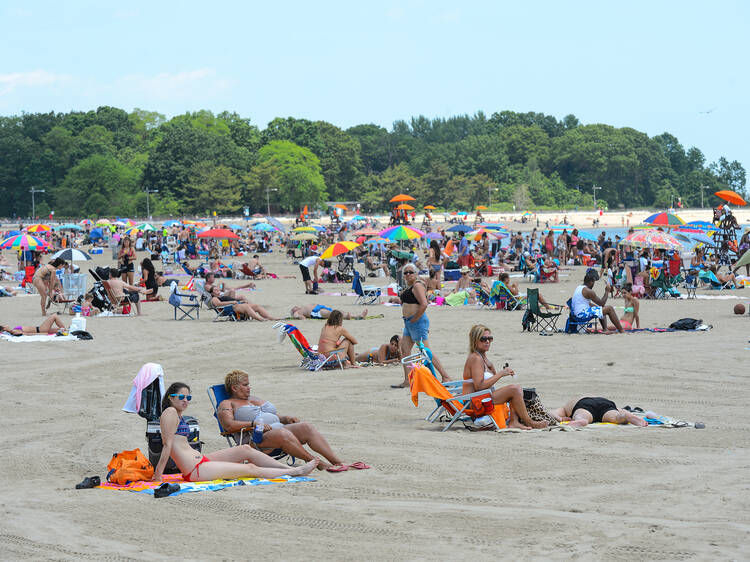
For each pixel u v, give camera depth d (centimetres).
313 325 2753
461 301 3344
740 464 992
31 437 1289
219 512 860
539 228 16012
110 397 1625
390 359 1959
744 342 2072
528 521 789
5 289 3956
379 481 973
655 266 3409
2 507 910
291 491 939
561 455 1064
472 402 1247
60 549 757
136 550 748
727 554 678
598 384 1585
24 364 2038
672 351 1953
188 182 19950
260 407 1098
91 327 2784
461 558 695
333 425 1319
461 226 6100
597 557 682
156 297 3731
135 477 1005
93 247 9075
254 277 4975
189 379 1817
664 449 1077
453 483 952
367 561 698
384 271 4941
